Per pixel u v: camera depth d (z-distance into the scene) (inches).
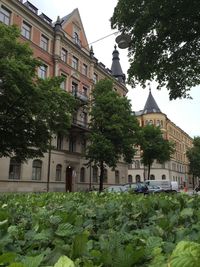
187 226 99.3
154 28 522.9
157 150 1875.0
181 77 583.8
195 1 462.9
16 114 801.6
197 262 41.9
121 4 511.2
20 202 176.6
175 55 545.6
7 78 708.0
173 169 3154.5
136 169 2876.5
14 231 82.7
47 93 808.3
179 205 148.6
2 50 764.6
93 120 1396.4
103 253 58.8
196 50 537.0
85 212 125.7
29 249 71.7
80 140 1612.9
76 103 917.2
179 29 508.4
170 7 474.6
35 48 1379.2
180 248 45.4
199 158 3107.8
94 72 1847.9
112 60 2246.6
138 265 59.3
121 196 226.1
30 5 1424.7
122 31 542.0
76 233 81.4
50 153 1380.4
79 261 57.0
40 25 1422.2
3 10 1238.3
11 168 1195.9
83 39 1758.1
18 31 808.3
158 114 2962.6
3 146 818.8
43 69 1430.9
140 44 546.9
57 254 60.7
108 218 117.0
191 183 3757.4
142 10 502.0
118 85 2081.7
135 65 571.2
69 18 1640.0
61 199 200.5
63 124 858.8
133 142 1382.9
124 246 69.3
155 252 62.7
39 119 823.1
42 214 116.6
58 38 1507.1
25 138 827.4
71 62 1619.1
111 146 1321.4
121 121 1373.0
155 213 128.8
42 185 1326.3
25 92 754.2
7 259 54.0
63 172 1456.7
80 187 1574.8
